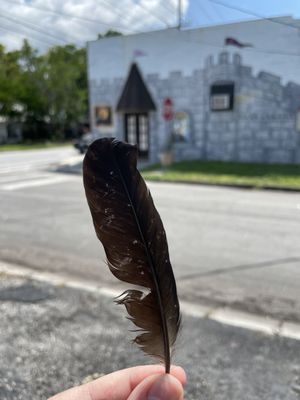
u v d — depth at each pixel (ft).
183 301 12.96
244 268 16.14
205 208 28.63
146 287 3.57
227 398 8.38
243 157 51.88
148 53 54.08
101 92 59.52
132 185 3.43
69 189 37.88
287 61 44.09
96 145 3.48
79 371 9.41
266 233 21.53
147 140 60.75
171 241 20.13
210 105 52.19
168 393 3.69
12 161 70.85
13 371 9.44
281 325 11.28
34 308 12.42
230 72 49.26
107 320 11.65
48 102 125.18
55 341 10.60
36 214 26.58
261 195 34.78
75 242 19.99
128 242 3.44
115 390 4.29
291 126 47.78
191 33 34.68
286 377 8.99
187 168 49.62
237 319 11.63
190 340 10.44
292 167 47.03
